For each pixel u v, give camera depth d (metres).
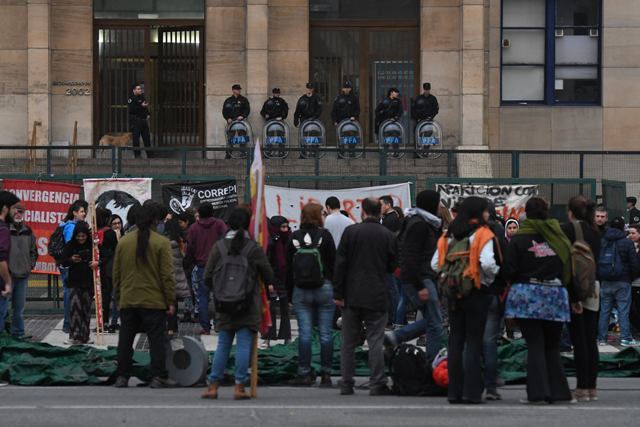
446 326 23.19
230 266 17.62
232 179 30.00
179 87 44.12
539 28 43.59
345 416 16.12
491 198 30.30
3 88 42.19
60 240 24.64
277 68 42.78
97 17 43.84
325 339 19.72
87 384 19.94
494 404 17.41
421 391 18.47
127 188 29.61
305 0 42.78
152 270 19.02
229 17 42.50
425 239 18.72
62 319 29.23
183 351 19.59
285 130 40.06
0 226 23.22
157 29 44.06
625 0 43.34
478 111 42.31
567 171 31.72
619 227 25.19
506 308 17.03
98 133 43.59
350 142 39.09
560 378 17.52
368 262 18.38
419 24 43.66
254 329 17.89
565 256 16.88
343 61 43.88
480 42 42.34
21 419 15.79
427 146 39.91
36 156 35.09
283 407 17.00
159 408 16.84
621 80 43.34
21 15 42.19
